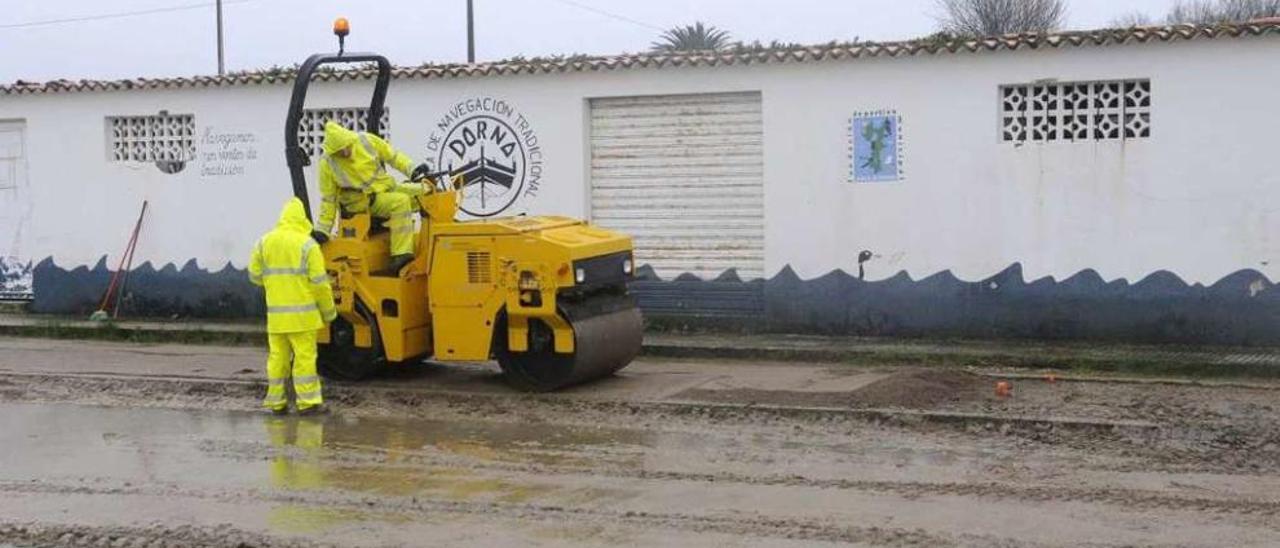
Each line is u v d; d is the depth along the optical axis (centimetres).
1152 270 1394
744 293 1565
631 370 1390
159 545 816
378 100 1423
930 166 1462
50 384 1387
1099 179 1404
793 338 1512
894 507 855
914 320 1486
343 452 1054
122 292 1842
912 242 1477
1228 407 1132
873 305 1500
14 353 1609
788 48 1512
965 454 1001
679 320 1588
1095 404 1152
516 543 796
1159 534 785
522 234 1227
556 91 1612
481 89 1644
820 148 1506
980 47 1416
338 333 1325
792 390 1232
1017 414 1109
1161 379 1269
